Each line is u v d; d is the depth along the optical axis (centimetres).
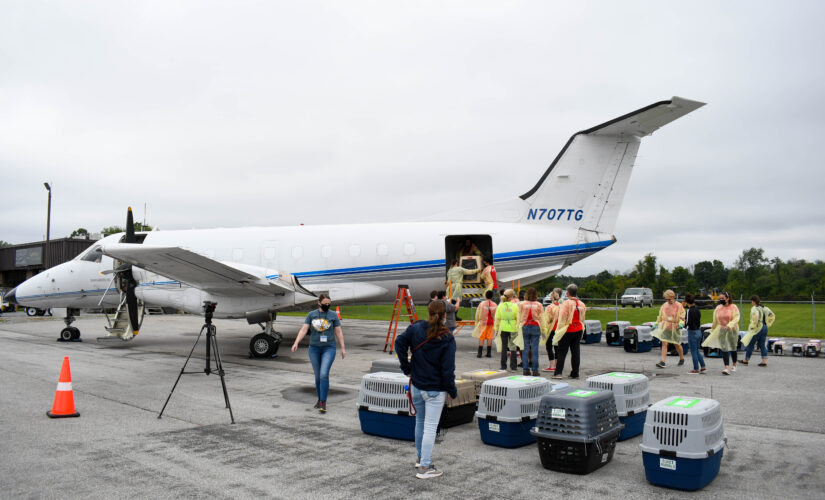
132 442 611
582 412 509
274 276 1298
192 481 489
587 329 1736
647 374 1105
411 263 1502
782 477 501
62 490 464
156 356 1358
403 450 587
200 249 1583
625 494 460
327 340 759
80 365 1193
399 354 517
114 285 1661
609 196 1461
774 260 9081
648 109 1276
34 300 1700
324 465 536
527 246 1459
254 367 1186
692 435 460
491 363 1270
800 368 1192
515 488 475
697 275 10244
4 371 1101
